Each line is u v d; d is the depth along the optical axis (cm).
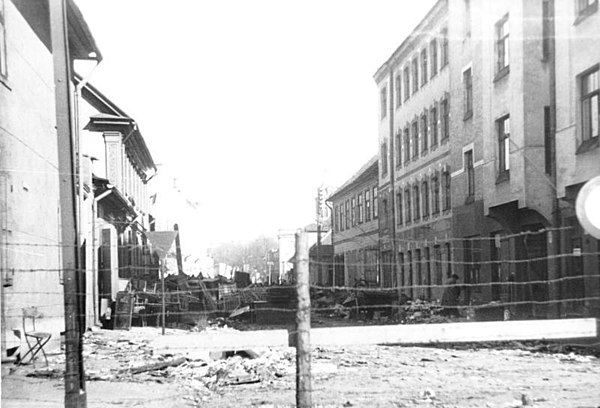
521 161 1777
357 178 3719
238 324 2367
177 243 3809
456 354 1288
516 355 1254
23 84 1273
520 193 1778
